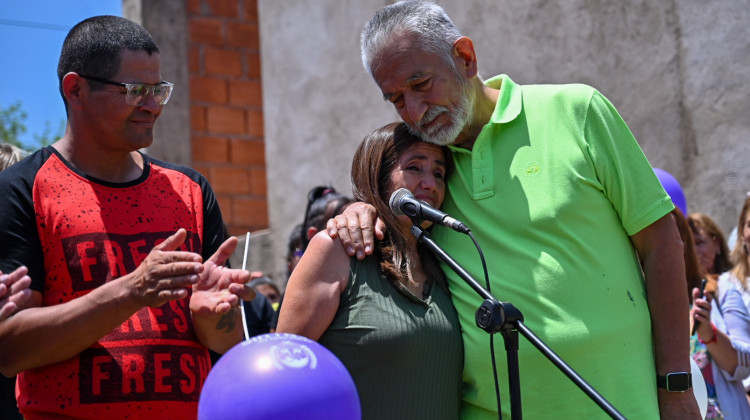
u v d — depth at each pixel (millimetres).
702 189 4945
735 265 4312
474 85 2820
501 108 2818
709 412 3936
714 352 3963
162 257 2309
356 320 2639
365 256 2721
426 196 2781
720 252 4539
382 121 6508
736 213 4781
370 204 2801
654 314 2758
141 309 2537
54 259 2498
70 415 2432
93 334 2365
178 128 8102
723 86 4848
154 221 2625
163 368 2508
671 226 2764
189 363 2561
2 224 2451
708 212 4914
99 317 2334
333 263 2676
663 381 2725
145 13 8047
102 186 2596
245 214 8344
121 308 2326
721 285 4270
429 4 2768
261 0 7605
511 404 2355
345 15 6844
